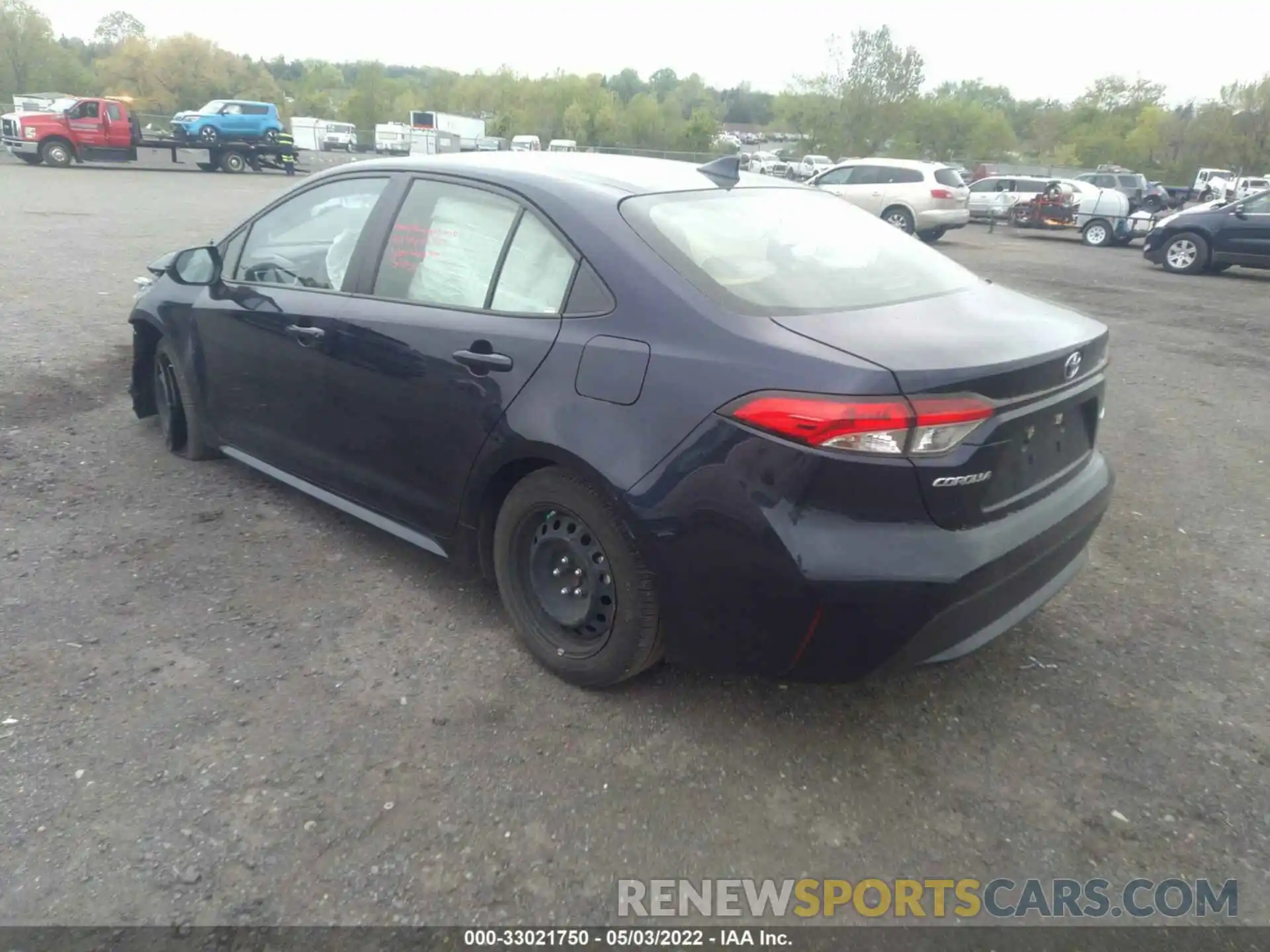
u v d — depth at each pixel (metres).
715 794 2.79
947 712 3.21
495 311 3.30
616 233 3.07
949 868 2.57
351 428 3.83
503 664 3.38
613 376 2.88
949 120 74.44
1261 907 2.47
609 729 3.05
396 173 3.85
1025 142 81.12
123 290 9.70
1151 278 15.92
